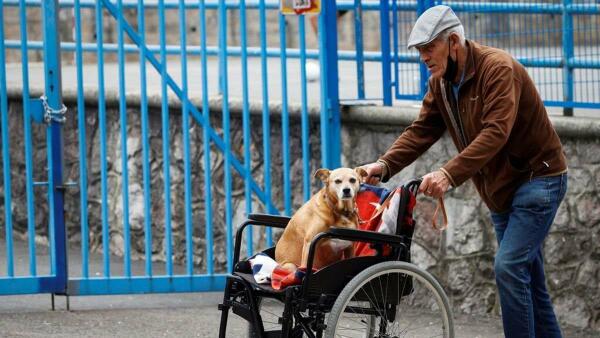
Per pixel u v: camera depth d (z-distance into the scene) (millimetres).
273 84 17438
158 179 14320
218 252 13820
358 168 8594
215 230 13828
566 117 10922
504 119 8203
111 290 11703
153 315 11430
